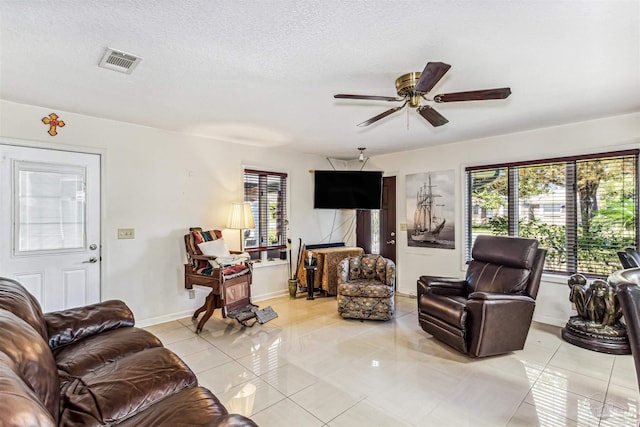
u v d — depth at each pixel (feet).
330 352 9.72
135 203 11.75
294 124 11.66
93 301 10.85
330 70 7.31
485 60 6.85
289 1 4.86
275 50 6.40
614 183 11.00
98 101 9.30
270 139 14.03
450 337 9.63
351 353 9.65
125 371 5.21
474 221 14.46
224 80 7.84
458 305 9.48
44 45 6.19
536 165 12.59
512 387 7.73
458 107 9.88
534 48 6.33
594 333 9.80
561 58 6.75
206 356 9.43
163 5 4.97
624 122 10.69
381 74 7.52
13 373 2.82
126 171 11.54
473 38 5.97
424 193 16.06
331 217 19.03
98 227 10.99
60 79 7.77
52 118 10.02
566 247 12.00
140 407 4.57
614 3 4.91
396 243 17.38
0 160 9.27
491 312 8.95
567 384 7.84
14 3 4.87
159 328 11.73
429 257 15.88
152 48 6.32
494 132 12.96
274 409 6.86
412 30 5.69
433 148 15.70
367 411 6.81
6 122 9.32
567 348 9.95
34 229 9.83
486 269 11.11
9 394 2.32
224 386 7.77
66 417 4.27
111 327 7.08
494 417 6.59
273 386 7.78
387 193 17.83
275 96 8.91
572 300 10.63
